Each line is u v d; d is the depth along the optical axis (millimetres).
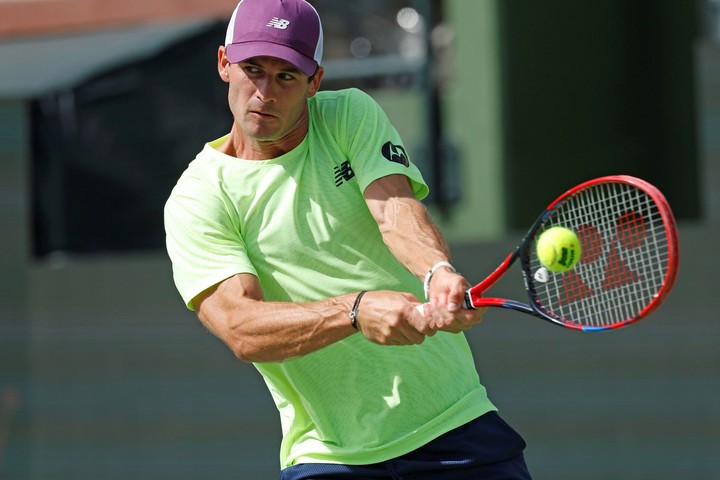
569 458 26125
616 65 31750
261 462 28453
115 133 29969
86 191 30281
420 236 11656
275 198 12219
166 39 29859
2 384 30141
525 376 26438
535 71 31031
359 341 12312
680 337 25703
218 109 29375
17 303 30156
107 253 30234
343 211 12266
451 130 30797
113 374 29531
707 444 25453
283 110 11750
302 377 12562
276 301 12500
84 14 30797
